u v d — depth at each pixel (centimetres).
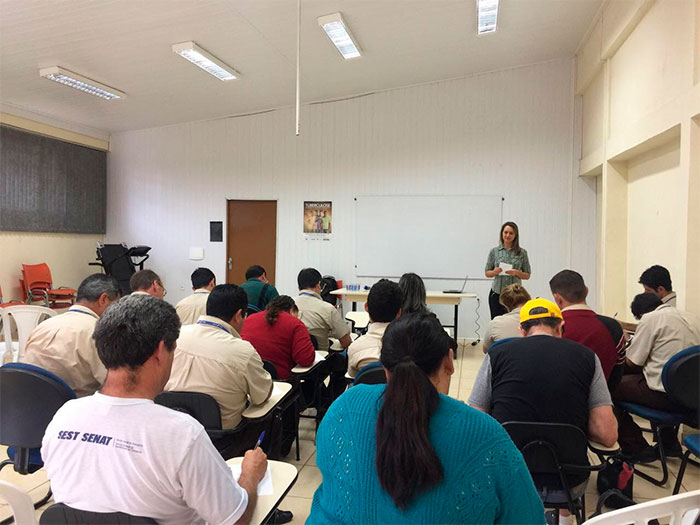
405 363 84
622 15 421
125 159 773
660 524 189
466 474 78
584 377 160
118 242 779
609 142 473
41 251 677
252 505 118
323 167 690
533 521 83
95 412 103
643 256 436
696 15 302
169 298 758
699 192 306
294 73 582
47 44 459
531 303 185
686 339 239
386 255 667
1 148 613
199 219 741
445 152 645
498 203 629
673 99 332
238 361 190
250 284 408
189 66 539
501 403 164
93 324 208
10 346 328
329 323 324
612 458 230
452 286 645
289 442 276
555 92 607
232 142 725
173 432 101
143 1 399
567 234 609
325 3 427
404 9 455
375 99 667
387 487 77
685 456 212
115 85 576
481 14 471
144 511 100
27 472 187
